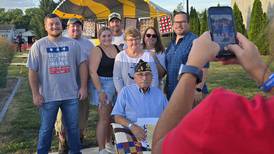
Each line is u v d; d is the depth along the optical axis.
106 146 5.54
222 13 1.29
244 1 30.17
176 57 5.02
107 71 5.44
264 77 1.11
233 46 1.18
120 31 6.51
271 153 0.88
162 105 4.52
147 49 5.57
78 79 5.54
